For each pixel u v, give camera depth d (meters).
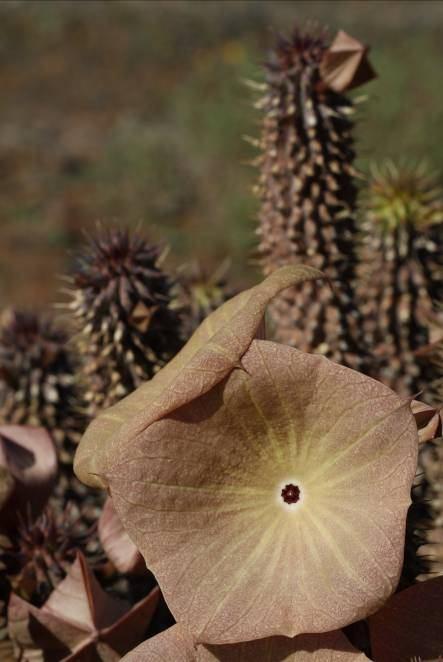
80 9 4.73
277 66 0.62
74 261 0.59
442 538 0.63
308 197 0.63
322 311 0.64
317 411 0.41
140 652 0.41
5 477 0.49
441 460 0.63
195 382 0.40
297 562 0.40
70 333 0.69
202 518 0.41
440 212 0.70
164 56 4.23
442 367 0.69
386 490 0.40
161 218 2.89
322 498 0.41
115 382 0.58
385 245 0.69
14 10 4.72
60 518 0.57
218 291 0.71
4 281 2.60
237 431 0.41
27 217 2.93
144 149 3.12
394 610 0.42
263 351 0.41
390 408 0.40
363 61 0.60
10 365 0.67
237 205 2.68
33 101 3.88
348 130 0.63
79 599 0.46
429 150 2.70
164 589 0.40
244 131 3.09
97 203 3.01
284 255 0.65
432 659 0.42
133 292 0.56
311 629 0.39
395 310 0.69
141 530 0.40
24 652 0.46
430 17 4.31
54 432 0.66
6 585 0.49
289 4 4.89
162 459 0.41
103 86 4.00
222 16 4.53
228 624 0.39
